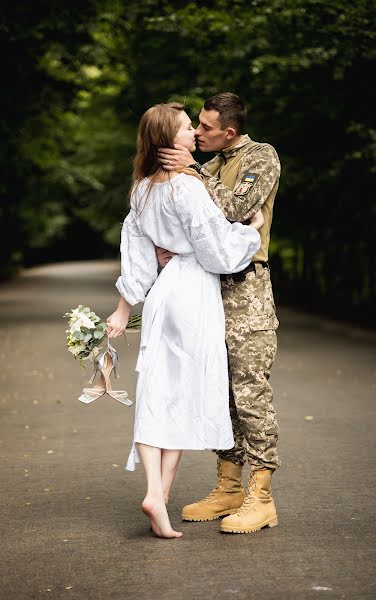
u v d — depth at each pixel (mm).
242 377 5016
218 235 4824
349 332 17812
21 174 26562
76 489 6020
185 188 4836
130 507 5562
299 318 21578
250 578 4242
